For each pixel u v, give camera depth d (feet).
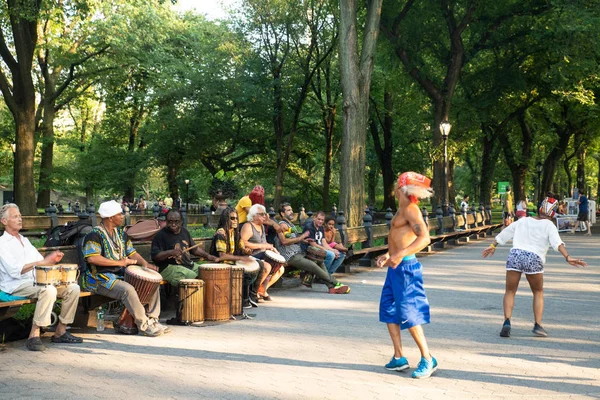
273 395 16.98
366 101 69.15
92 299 24.85
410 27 104.12
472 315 29.48
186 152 145.79
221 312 27.43
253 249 32.96
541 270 24.68
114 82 129.90
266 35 134.72
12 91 97.91
